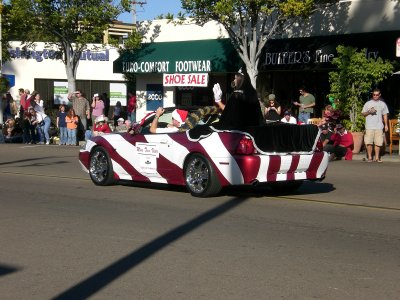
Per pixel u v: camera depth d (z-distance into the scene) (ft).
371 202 34.81
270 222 29.22
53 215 31.32
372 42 66.69
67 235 26.89
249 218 30.17
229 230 27.53
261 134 33.68
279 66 73.05
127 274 21.06
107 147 40.65
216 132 34.58
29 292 19.38
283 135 34.37
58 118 81.05
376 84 64.03
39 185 42.01
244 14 70.23
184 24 82.94
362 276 20.56
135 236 26.53
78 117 82.02
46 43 105.40
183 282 20.08
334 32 71.67
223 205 33.60
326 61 69.05
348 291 19.01
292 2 64.08
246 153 33.35
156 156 37.60
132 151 39.09
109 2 87.45
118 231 27.53
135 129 39.19
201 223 29.01
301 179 35.04
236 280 20.21
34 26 88.74
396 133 60.03
